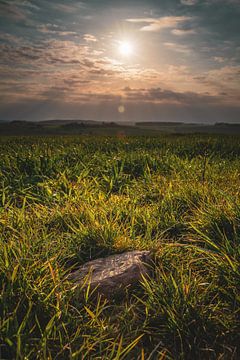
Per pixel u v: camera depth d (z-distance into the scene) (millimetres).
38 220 4203
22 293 2398
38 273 2672
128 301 2695
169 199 4898
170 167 7617
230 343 2254
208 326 2336
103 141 14812
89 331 2285
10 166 6918
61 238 3596
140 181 6484
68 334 2234
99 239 3543
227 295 2639
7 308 2234
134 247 3465
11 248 3008
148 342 2305
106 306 2562
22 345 2016
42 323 2299
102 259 3199
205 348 2221
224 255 2904
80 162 7477
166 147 12008
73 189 5492
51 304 2350
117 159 7848
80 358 2031
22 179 6074
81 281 2777
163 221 4273
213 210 3965
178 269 2936
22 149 10531
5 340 1980
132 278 2855
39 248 3250
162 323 2434
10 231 3814
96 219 4070
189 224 4086
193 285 2742
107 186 6180
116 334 2299
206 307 2469
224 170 7090
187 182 5785
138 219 4305
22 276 2521
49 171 6770
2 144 14055
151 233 4070
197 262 3152
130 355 2152
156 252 3270
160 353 2057
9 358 1974
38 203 5176
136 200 5105
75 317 2320
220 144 12656
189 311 2393
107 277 2822
